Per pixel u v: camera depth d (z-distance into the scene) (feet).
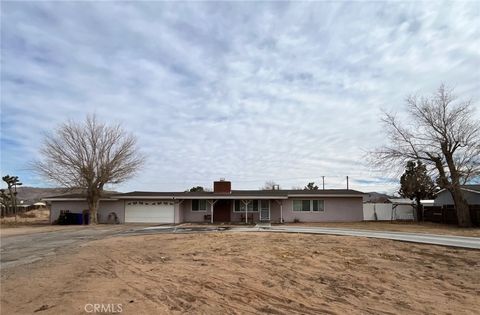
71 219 102.01
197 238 55.98
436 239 48.57
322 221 102.63
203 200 107.96
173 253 41.86
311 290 24.56
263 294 23.67
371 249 41.32
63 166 103.86
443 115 84.48
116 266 34.42
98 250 45.62
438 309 20.39
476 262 32.89
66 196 112.37
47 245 52.60
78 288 25.86
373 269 31.09
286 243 47.52
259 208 105.29
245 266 32.99
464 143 81.87
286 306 21.12
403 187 110.52
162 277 29.14
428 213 102.99
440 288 24.98
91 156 104.37
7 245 53.57
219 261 35.81
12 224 104.83
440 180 84.74
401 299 22.34
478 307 20.68
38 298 23.66
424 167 101.45
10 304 22.48
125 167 108.68
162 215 105.09
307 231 63.82
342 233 59.11
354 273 29.68
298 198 104.32
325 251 40.55
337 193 103.50
